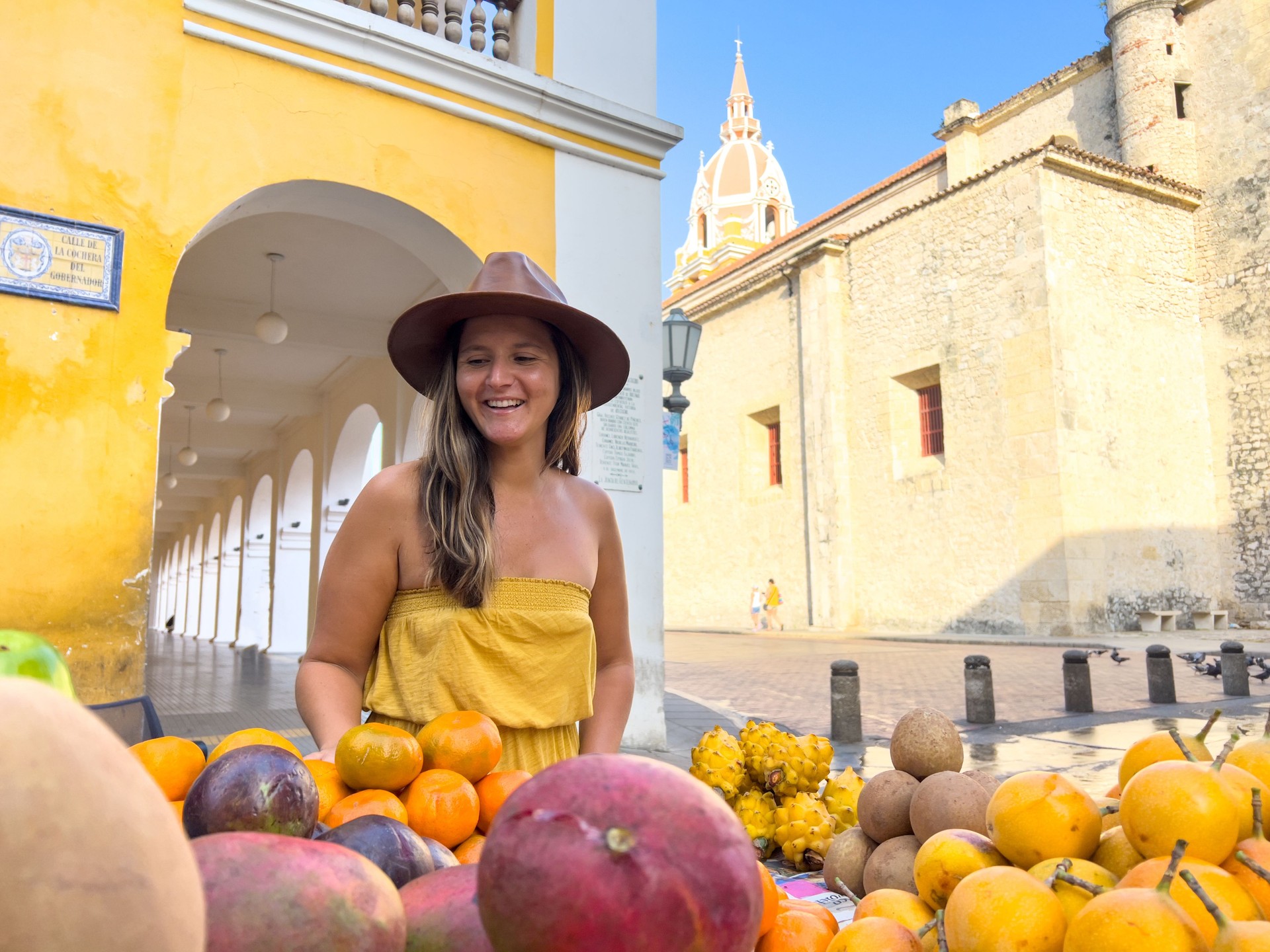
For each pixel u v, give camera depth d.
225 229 8.13
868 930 1.03
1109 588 17.53
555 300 1.75
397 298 9.98
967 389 19.33
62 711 0.32
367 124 5.89
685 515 28.09
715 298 26.67
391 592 1.76
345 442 13.95
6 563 4.50
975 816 1.72
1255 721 7.37
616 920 0.46
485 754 1.19
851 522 22.09
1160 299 19.12
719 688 10.57
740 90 64.88
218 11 5.39
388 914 0.51
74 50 4.94
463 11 6.59
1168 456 18.69
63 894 0.27
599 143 6.91
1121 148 20.28
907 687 10.35
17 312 4.64
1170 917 0.83
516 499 1.82
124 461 4.84
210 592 27.98
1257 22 18.75
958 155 23.27
